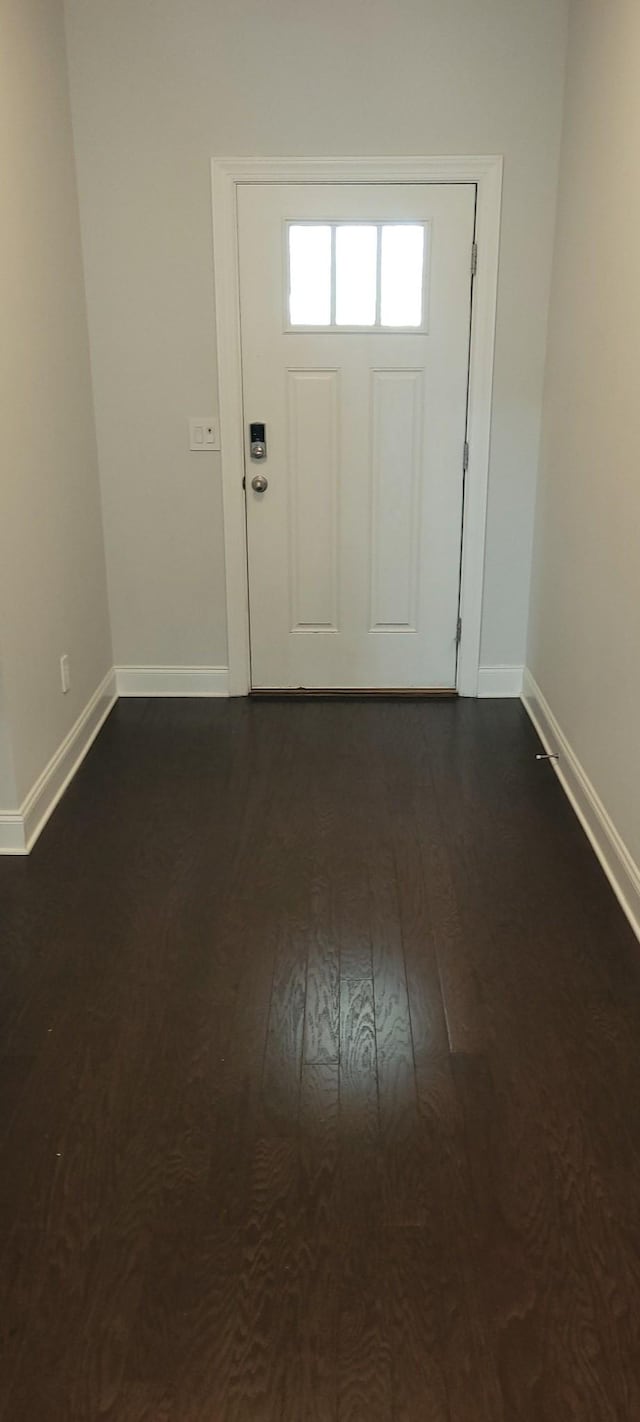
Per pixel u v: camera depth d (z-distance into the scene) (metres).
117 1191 1.84
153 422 3.91
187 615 4.17
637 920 2.60
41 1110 2.03
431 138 3.60
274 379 3.87
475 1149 1.93
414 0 3.46
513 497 4.00
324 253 3.74
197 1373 1.52
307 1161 1.90
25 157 3.04
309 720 4.02
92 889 2.81
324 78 3.54
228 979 2.43
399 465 3.97
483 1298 1.63
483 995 2.37
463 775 3.53
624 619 2.74
